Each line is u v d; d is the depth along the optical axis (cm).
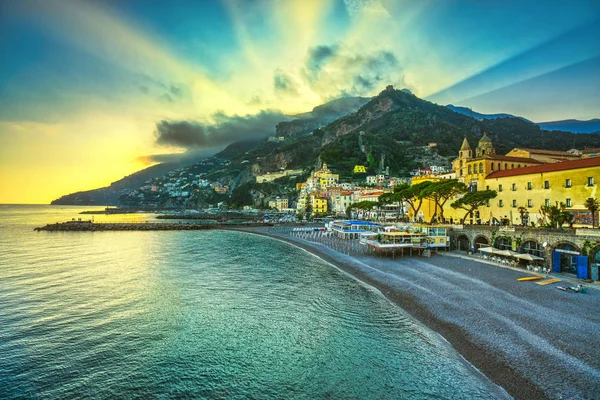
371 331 3459
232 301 4478
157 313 4012
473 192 7931
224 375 2688
